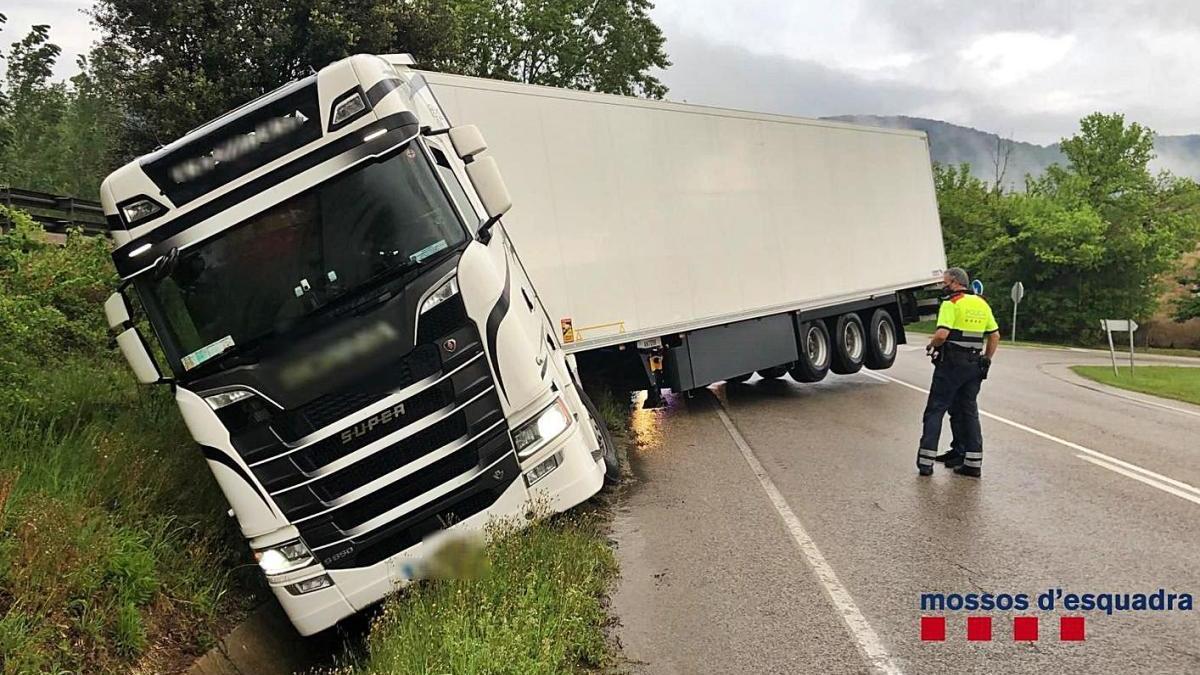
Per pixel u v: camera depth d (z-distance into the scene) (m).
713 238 11.23
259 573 5.55
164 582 4.78
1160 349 42.91
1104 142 45.47
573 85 32.97
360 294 4.69
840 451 9.23
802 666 4.25
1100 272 43.53
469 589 4.46
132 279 4.72
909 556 5.82
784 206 12.58
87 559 4.38
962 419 8.09
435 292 4.73
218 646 4.67
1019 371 20.69
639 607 5.11
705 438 10.20
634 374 10.53
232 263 4.71
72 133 33.06
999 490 7.54
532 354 5.12
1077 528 6.39
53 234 12.49
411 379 4.68
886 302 15.47
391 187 4.80
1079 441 10.05
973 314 7.91
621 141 10.03
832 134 13.77
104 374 7.54
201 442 4.67
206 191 4.72
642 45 33.31
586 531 6.09
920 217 16.34
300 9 16.06
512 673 3.82
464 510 4.86
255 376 4.61
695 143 11.07
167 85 15.19
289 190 4.74
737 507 7.18
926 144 16.70
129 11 15.56
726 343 11.64
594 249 9.57
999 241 44.44
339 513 4.65
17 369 6.11
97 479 5.29
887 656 4.34
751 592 5.26
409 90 5.46
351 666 4.54
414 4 18.00
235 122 4.75
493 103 8.60
